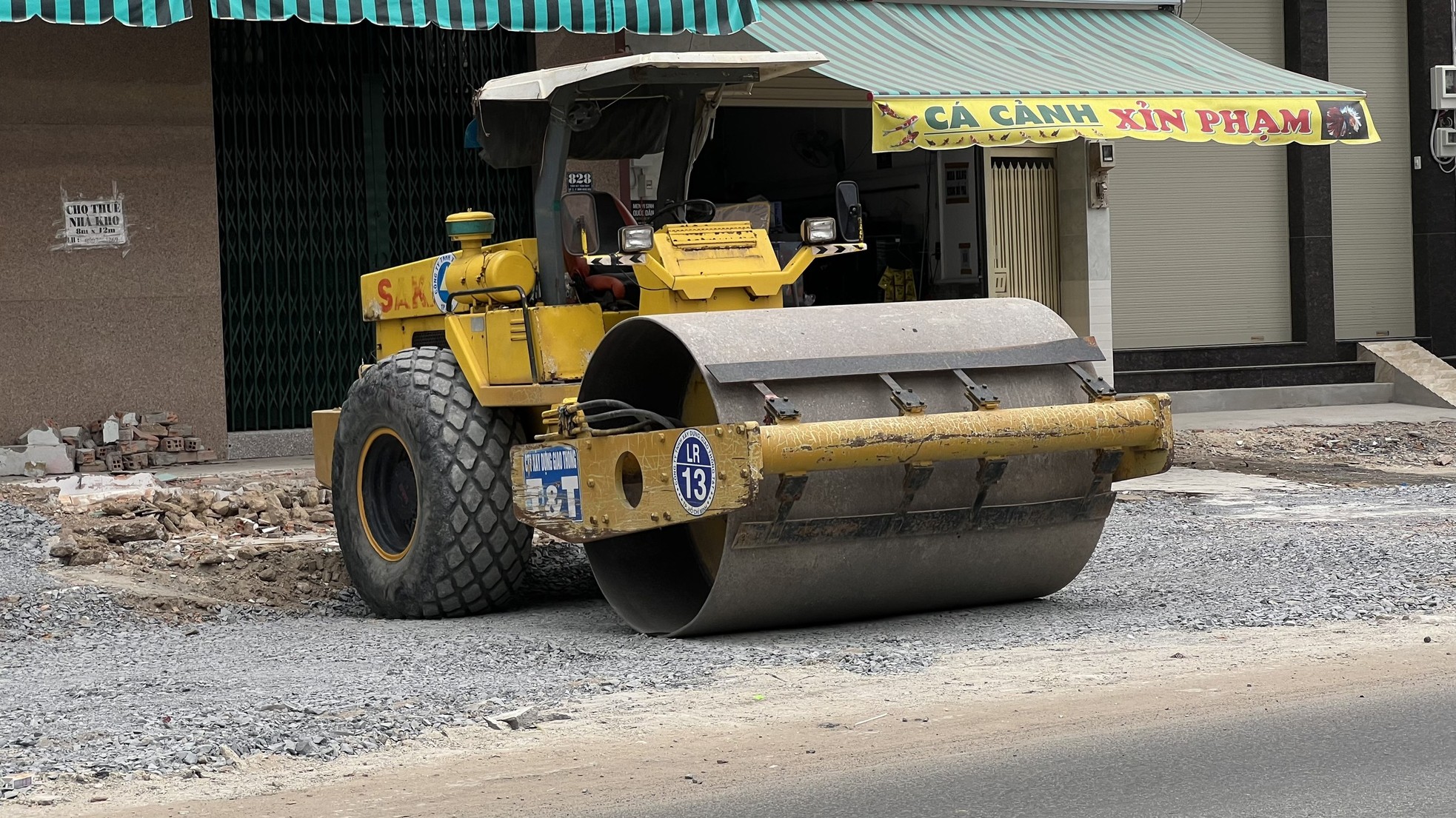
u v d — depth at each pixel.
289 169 16.73
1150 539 11.07
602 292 9.23
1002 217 18.86
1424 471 15.63
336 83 16.89
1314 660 7.00
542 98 8.95
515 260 9.09
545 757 5.80
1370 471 15.54
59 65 15.59
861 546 7.89
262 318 16.67
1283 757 5.55
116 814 5.18
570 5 14.58
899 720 6.19
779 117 21.08
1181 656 7.18
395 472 9.55
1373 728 5.89
